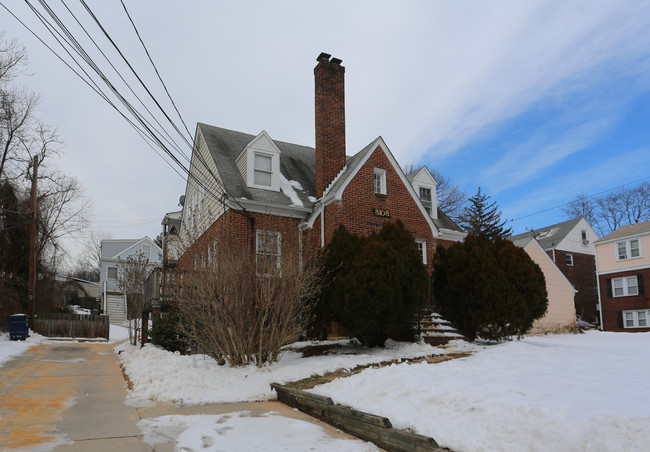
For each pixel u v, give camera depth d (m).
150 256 45.78
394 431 5.27
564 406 4.64
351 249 12.11
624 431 3.79
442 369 7.45
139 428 6.25
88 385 9.53
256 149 16.48
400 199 16.50
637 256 30.73
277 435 5.89
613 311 31.72
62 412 7.11
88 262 60.19
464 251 13.23
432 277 15.48
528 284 12.71
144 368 10.69
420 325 13.41
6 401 7.75
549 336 21.64
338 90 17.28
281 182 17.22
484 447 4.38
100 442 5.58
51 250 29.59
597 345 13.13
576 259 38.66
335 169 16.67
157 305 15.16
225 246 11.44
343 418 6.22
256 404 8.02
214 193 16.66
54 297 30.67
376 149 16.41
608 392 5.09
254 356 11.06
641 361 7.56
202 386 8.93
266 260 11.20
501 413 4.82
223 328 10.66
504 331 12.53
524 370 6.96
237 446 5.37
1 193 24.30
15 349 16.25
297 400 7.59
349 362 9.67
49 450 5.23
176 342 14.76
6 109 25.11
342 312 11.47
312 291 11.55
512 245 13.20
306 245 12.30
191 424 6.41
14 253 25.09
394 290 11.12
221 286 10.61
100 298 41.97
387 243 11.68
